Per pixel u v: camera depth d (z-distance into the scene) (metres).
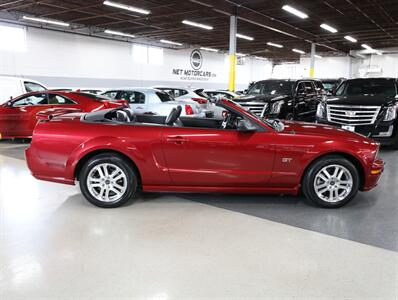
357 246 3.04
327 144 3.84
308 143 3.84
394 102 7.26
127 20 18.38
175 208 3.98
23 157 6.87
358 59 33.16
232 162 3.87
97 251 2.91
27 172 5.64
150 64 25.86
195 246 3.01
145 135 3.83
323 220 3.65
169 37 24.11
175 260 2.77
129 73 24.38
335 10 15.87
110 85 23.14
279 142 3.84
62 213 3.80
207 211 3.89
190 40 25.56
